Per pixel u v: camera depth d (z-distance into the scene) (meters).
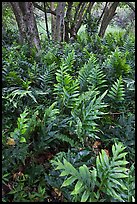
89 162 2.21
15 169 2.09
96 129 2.38
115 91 2.94
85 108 2.48
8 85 3.19
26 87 2.88
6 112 2.74
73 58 3.74
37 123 2.36
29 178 2.04
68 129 2.47
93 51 5.13
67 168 1.77
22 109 2.79
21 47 4.73
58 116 2.58
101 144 2.66
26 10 4.38
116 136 2.65
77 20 7.24
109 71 3.62
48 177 2.01
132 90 3.32
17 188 1.90
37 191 2.01
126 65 3.54
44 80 3.26
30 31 4.54
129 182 2.01
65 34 7.18
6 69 3.34
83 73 3.26
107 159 1.91
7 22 8.75
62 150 2.47
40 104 2.96
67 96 2.69
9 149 2.09
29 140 2.34
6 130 2.50
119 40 6.05
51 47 4.92
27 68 3.73
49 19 10.77
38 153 2.28
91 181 1.82
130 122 2.73
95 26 6.62
